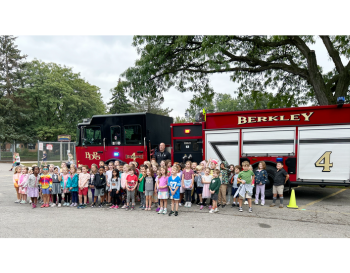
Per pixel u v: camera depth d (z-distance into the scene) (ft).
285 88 59.36
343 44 48.32
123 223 20.85
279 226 19.63
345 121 26.73
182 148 34.45
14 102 122.52
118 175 27.89
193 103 63.26
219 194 27.37
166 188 24.04
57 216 23.39
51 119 138.00
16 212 25.16
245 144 30.76
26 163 93.50
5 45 130.93
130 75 51.65
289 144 28.81
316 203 27.73
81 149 38.83
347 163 26.55
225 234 17.90
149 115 36.14
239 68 51.24
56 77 135.74
